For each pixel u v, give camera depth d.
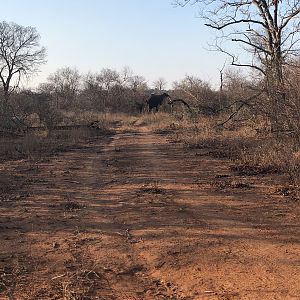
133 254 5.83
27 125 25.73
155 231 6.75
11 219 7.57
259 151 13.58
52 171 12.67
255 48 18.23
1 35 54.72
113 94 58.03
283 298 4.44
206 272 5.18
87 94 61.78
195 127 23.75
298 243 6.07
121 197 9.15
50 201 8.90
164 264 5.45
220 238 6.35
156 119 35.75
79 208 8.30
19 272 5.23
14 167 13.40
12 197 9.26
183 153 16.11
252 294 4.55
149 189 9.79
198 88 31.72
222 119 23.41
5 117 24.05
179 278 5.05
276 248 5.89
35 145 18.42
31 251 5.99
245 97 19.83
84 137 23.92
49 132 23.72
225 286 4.78
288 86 13.84
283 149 12.70
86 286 4.83
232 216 7.47
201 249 5.92
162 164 13.61
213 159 14.26
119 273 5.23
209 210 7.89
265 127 17.58
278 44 18.02
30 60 56.88
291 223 6.99
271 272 5.11
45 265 5.48
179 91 39.62
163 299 4.53
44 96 28.05
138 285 4.91
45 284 4.89
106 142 21.80
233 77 38.62
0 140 20.23
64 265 5.47
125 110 55.50
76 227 7.08
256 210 7.82
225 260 5.52
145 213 7.80
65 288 4.61
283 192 9.07
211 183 10.28
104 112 51.12
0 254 5.88
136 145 19.86
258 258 5.55
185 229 6.80
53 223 7.32
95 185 10.55
